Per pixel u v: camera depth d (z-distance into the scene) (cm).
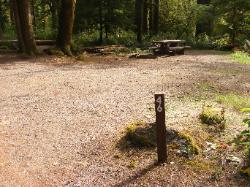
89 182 582
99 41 2612
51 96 1060
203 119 805
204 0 3141
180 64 1697
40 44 2433
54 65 1611
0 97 1048
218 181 579
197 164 623
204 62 1775
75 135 758
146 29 3300
